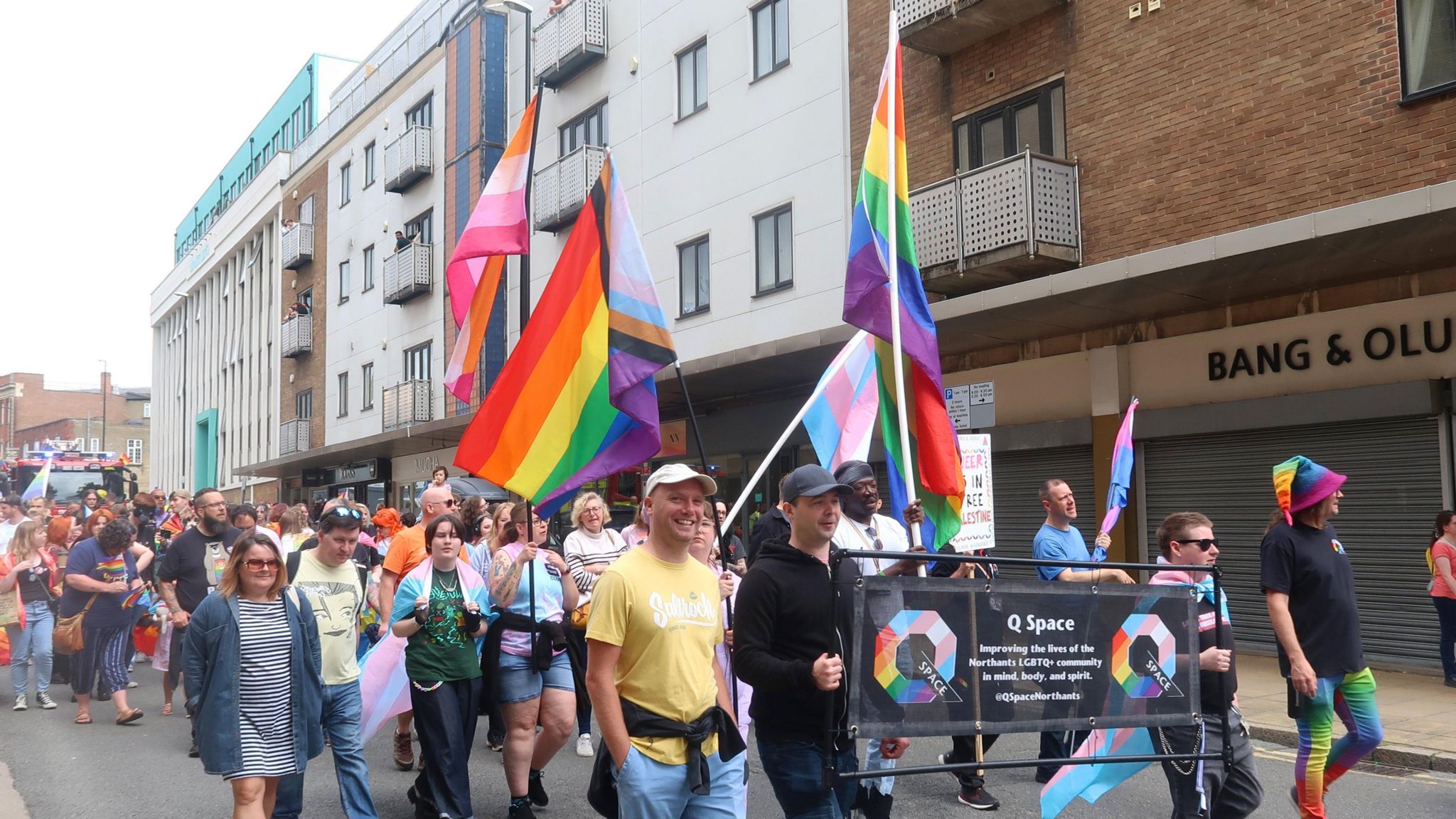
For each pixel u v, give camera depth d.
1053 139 14.64
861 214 6.13
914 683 3.96
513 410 6.18
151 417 67.94
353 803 5.89
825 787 3.77
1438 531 10.38
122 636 10.12
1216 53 12.77
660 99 21.45
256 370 46.62
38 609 10.98
